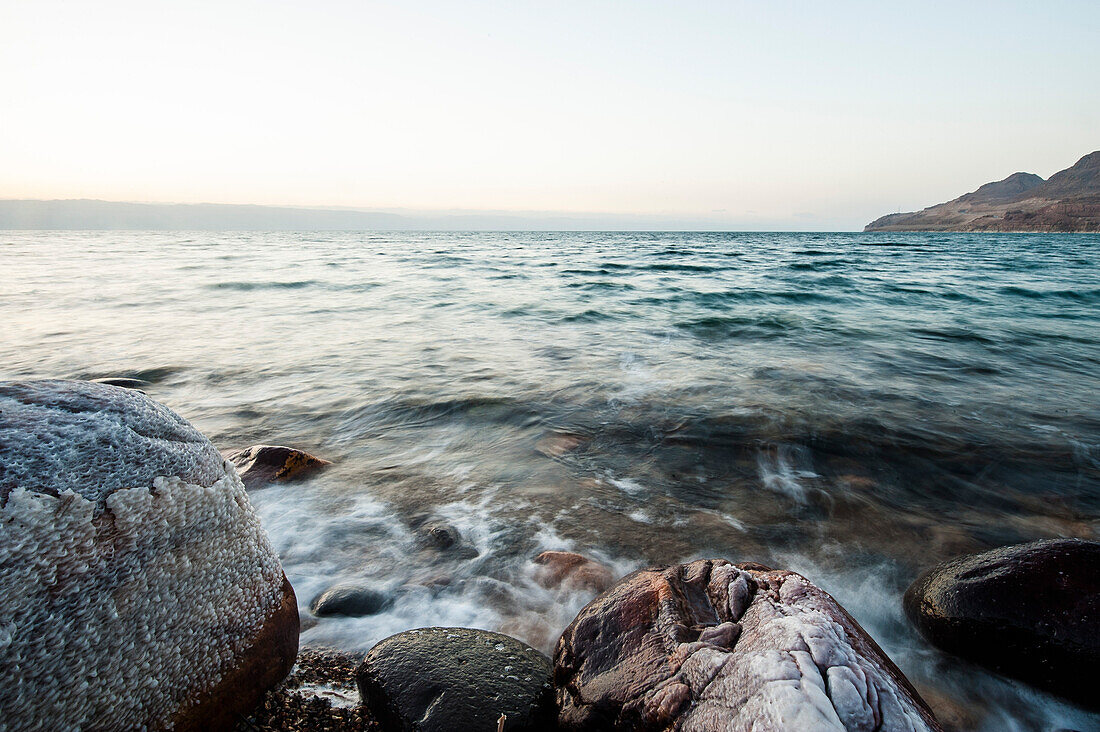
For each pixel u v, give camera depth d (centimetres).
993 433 551
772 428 556
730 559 345
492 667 224
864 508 414
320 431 555
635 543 359
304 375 746
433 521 381
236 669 193
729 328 1098
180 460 182
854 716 152
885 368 793
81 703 148
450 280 1989
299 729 204
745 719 157
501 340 979
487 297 1539
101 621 153
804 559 349
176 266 2475
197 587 180
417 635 241
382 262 2945
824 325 1127
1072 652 239
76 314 1192
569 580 314
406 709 203
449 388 686
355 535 362
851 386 700
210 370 766
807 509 411
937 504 423
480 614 288
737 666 174
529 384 703
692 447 515
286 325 1108
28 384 170
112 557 158
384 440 534
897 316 1234
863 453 506
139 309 1275
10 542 138
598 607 234
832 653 170
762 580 227
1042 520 402
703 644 194
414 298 1512
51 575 144
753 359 845
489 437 540
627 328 1099
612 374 753
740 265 2767
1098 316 1241
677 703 177
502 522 381
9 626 136
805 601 205
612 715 191
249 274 2131
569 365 803
